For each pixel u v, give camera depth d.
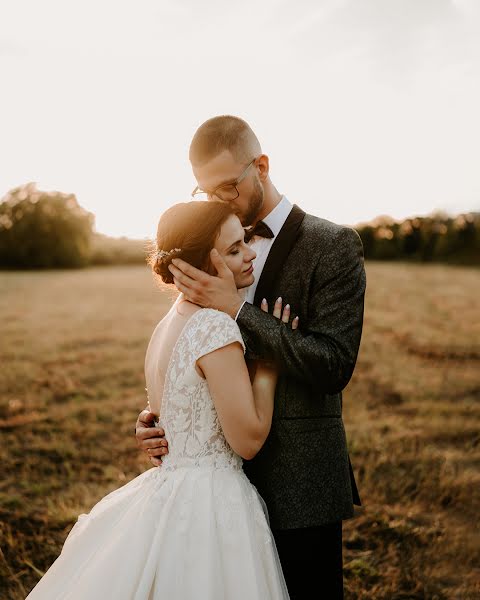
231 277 1.86
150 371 2.03
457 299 15.55
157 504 1.79
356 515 3.83
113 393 7.04
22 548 3.37
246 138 2.03
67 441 5.29
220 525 1.75
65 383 7.62
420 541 3.49
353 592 3.00
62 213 43.25
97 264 44.06
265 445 2.01
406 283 19.50
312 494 1.98
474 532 3.60
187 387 1.80
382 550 3.41
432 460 4.62
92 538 1.92
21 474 4.56
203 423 1.82
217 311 1.80
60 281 27.98
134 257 44.00
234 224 1.90
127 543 1.76
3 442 5.29
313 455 2.00
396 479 4.30
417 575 3.13
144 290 22.11
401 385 7.11
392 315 12.98
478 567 3.25
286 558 2.02
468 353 9.05
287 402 1.97
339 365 1.87
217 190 2.05
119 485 4.33
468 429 5.45
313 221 2.06
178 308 1.92
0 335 11.84
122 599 1.69
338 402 2.12
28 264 42.19
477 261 26.83
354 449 4.88
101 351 9.89
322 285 1.96
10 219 43.03
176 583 1.67
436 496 4.07
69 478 4.46
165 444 1.90
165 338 1.90
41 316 14.89
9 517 3.81
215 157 2.01
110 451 5.09
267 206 2.14
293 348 1.81
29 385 7.52
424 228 28.48
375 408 6.27
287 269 2.02
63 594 1.83
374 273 22.91
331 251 1.97
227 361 1.74
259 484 2.02
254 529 1.80
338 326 1.93
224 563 1.73
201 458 1.83
